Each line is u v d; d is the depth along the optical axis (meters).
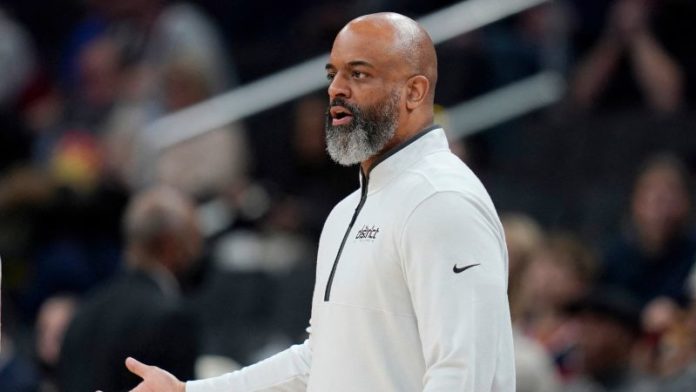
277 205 27.95
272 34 36.59
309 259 26.47
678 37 29.53
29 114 35.09
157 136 29.50
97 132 31.84
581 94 29.58
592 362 20.41
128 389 17.91
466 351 10.98
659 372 19.88
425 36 12.08
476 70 30.14
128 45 32.50
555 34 30.78
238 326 25.48
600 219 26.84
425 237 11.32
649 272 24.28
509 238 20.69
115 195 27.14
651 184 24.39
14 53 36.41
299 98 30.59
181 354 18.08
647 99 29.05
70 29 39.75
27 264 27.23
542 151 28.78
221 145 29.53
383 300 11.52
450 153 12.04
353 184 28.59
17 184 27.84
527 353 19.20
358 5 31.42
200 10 36.78
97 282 26.48
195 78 29.98
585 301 20.75
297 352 12.81
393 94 11.84
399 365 11.52
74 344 18.25
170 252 18.67
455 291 11.16
